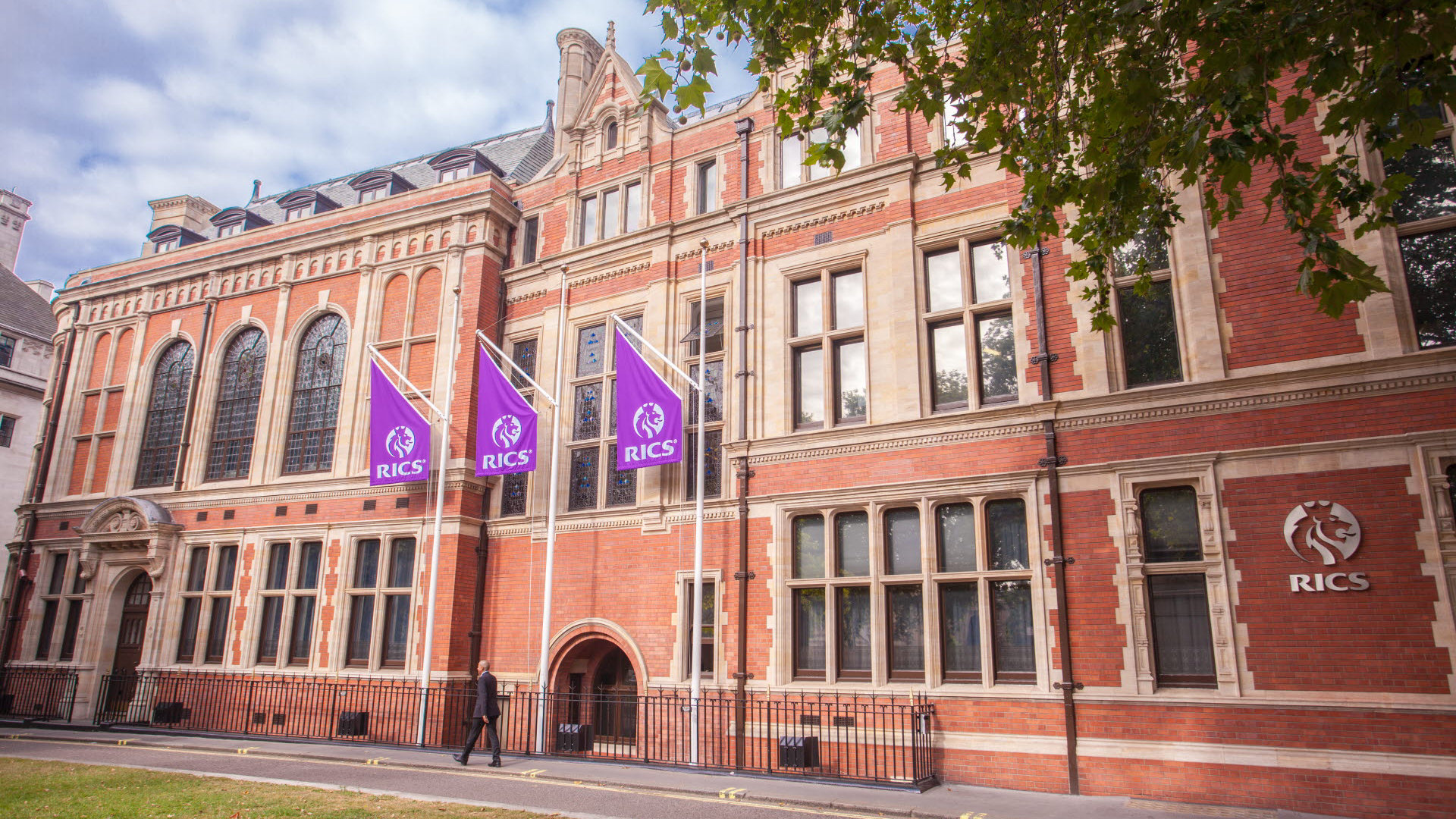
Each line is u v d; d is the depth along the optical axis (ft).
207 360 76.84
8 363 124.06
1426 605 33.99
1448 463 34.71
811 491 49.57
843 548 48.96
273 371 72.69
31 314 132.46
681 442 50.93
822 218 54.13
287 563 68.08
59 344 88.53
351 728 58.39
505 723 57.16
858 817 33.17
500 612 60.13
